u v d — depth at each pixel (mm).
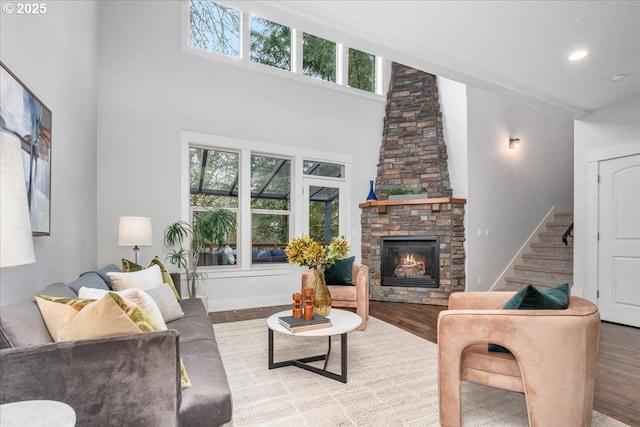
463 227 5055
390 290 5168
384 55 2811
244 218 4676
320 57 5492
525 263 5527
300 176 5086
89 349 1178
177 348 1256
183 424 1276
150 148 4121
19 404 950
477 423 1814
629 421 1827
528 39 2602
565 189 6273
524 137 5758
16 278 1735
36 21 2012
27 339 1249
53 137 2311
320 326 2311
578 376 1578
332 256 2598
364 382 2291
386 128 5738
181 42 4328
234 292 4582
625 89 3508
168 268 4207
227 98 4578
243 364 2594
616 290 3828
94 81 3646
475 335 1695
